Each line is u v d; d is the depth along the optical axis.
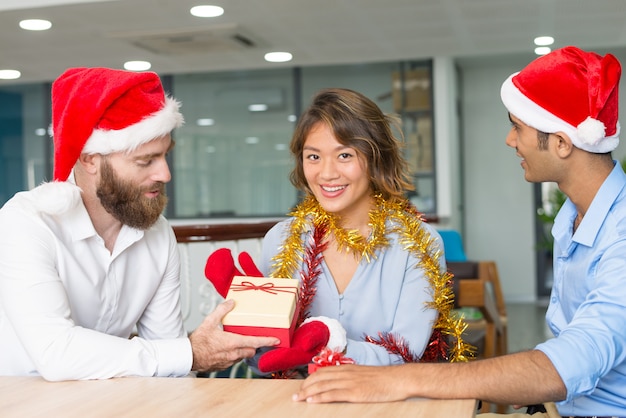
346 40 5.73
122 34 5.37
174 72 7.04
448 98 6.66
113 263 1.56
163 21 5.04
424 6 4.73
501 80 7.89
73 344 1.31
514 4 4.71
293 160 1.70
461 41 5.84
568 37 5.73
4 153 7.52
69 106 1.39
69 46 5.76
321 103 1.55
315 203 1.67
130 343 1.33
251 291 1.39
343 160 1.53
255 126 6.99
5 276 1.37
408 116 6.68
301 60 6.54
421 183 6.66
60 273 1.46
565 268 1.41
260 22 5.11
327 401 1.09
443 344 1.61
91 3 4.56
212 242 2.62
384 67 6.71
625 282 1.21
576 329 1.17
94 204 1.51
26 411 1.09
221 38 5.55
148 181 1.46
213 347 1.35
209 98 7.06
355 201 1.59
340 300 1.59
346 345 1.42
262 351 1.51
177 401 1.12
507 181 7.94
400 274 1.58
